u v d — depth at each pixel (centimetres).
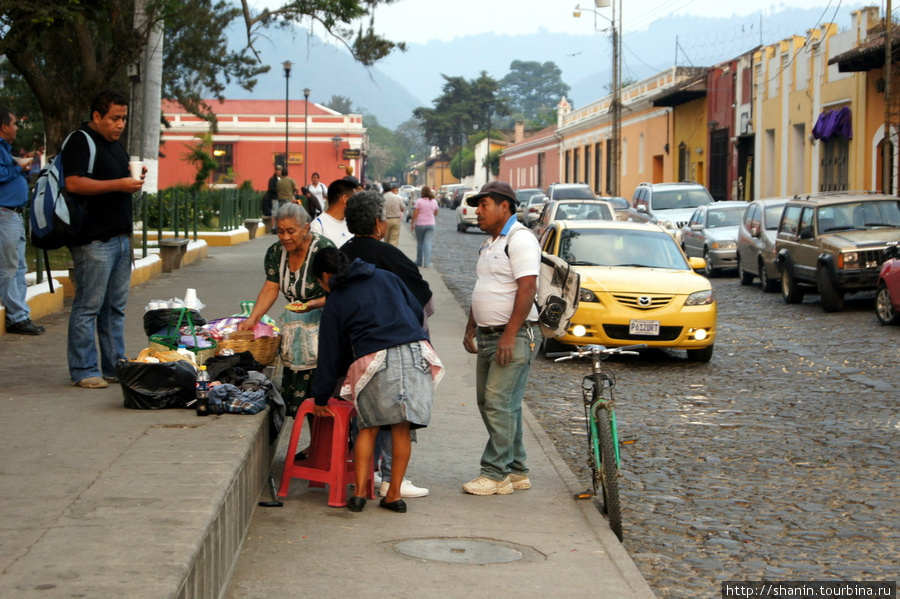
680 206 2919
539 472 698
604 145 5956
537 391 1019
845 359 1204
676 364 1198
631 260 1301
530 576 487
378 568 488
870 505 638
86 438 531
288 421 828
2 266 1005
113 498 421
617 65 4309
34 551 354
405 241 3538
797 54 3256
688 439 814
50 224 655
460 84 13188
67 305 1301
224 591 435
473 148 12344
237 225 2959
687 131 4484
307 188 2820
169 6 1956
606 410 594
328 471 600
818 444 798
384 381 564
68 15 1454
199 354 649
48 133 1978
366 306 568
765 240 2003
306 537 533
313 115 6725
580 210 2533
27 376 761
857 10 2794
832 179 3020
